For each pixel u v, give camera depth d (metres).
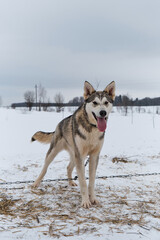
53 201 4.14
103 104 4.20
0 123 17.05
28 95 35.06
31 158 8.22
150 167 7.15
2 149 9.70
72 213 3.66
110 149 9.75
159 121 19.78
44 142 5.77
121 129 15.55
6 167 6.80
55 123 17.61
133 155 8.60
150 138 12.30
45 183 5.24
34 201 4.09
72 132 4.51
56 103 33.38
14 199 4.16
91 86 4.54
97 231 3.09
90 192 4.29
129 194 4.62
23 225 3.17
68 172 5.37
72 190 4.80
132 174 6.28
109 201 4.24
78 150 4.25
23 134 13.22
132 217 3.56
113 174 6.23
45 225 3.21
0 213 3.55
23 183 5.13
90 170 4.39
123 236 2.99
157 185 5.27
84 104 4.40
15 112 26.00
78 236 2.94
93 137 4.20
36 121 18.48
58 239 2.85
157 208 3.96
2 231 2.96
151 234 3.09
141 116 24.42
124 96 32.06
